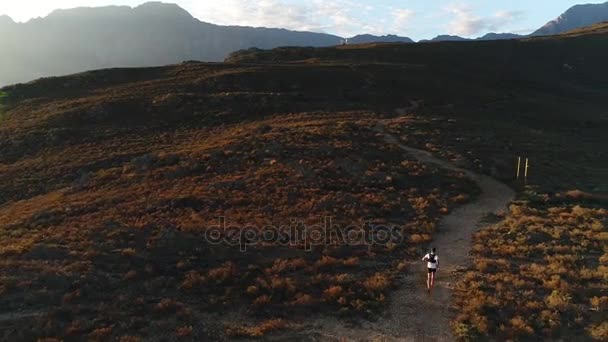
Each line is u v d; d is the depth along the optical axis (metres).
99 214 26.36
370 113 58.59
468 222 25.25
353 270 19.00
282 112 59.50
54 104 65.44
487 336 13.95
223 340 13.98
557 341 13.49
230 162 37.09
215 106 60.94
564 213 25.84
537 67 108.06
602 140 56.25
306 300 16.09
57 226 24.83
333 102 65.69
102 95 68.31
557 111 71.81
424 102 68.38
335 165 35.03
